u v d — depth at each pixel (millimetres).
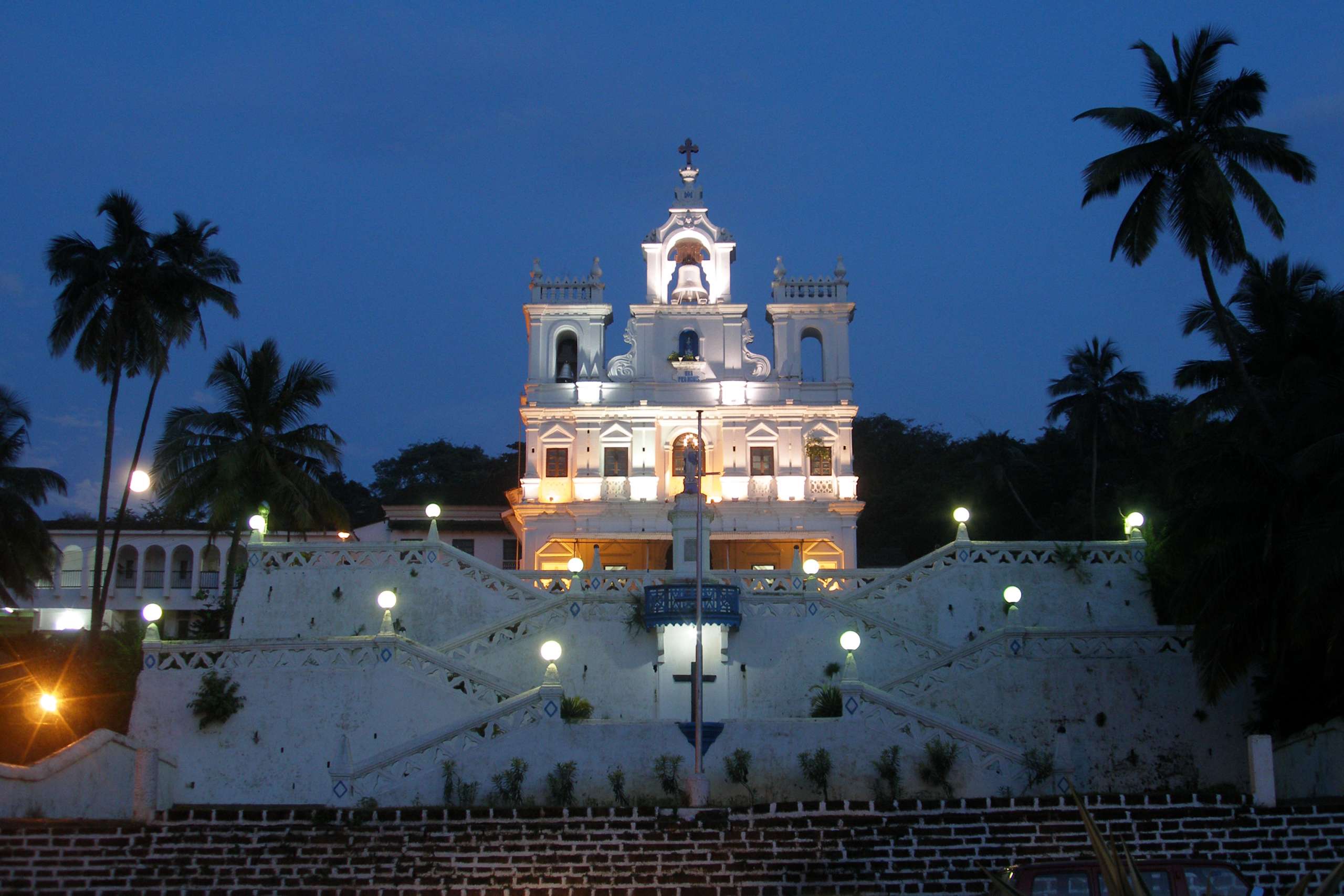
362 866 24844
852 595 34969
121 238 42250
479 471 84750
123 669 33844
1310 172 34688
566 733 27188
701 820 25281
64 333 40938
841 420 52406
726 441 52062
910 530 68938
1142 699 30281
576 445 52344
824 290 54094
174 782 29406
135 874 24719
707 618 32219
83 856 24859
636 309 53594
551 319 53781
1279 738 29484
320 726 29922
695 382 53000
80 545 59375
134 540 59344
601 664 32875
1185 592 28609
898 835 25078
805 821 25344
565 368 54500
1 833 24781
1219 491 28094
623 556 52000
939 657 31125
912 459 77500
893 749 27078
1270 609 27391
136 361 42469
